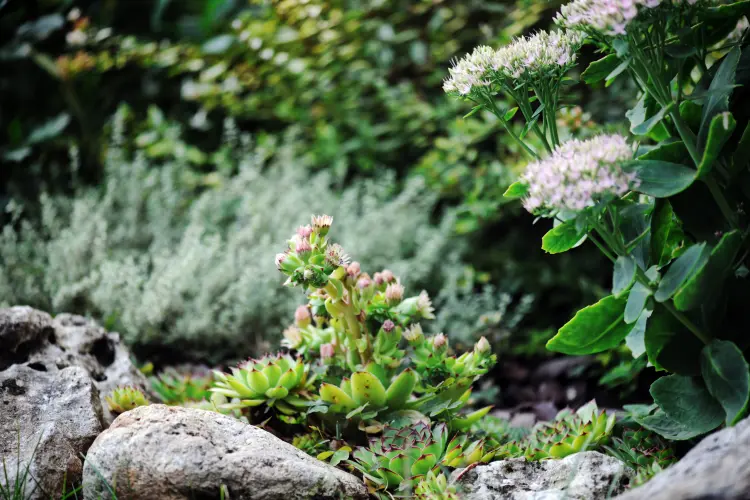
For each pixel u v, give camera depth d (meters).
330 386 2.16
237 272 3.68
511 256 4.24
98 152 4.79
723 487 1.42
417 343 2.33
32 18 4.99
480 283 4.18
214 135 5.27
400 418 2.21
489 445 2.37
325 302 2.22
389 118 4.95
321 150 4.79
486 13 4.79
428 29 4.93
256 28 4.83
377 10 5.06
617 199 1.74
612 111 3.72
